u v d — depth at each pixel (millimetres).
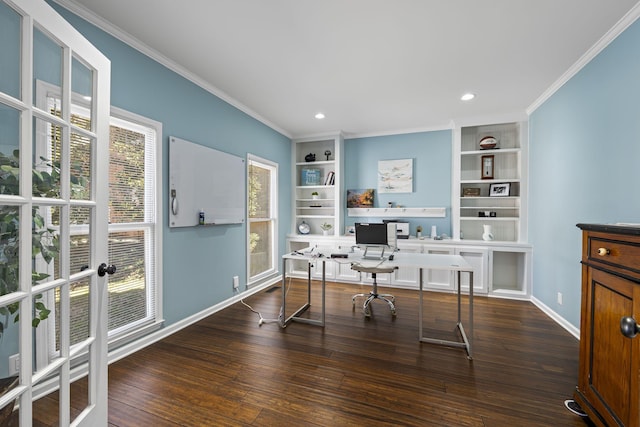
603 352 1352
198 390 1793
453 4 1788
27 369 967
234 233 3521
